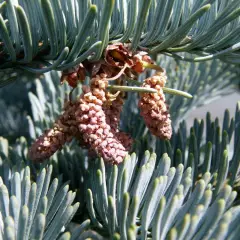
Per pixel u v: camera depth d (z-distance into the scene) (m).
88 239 0.09
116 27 0.10
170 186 0.09
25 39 0.09
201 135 0.13
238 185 0.12
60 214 0.09
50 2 0.09
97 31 0.10
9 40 0.09
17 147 0.13
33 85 0.21
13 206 0.09
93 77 0.10
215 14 0.10
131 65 0.10
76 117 0.10
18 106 0.23
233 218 0.08
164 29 0.10
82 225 0.09
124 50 0.10
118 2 0.10
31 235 0.08
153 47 0.10
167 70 0.17
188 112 0.17
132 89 0.10
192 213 0.08
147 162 0.10
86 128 0.10
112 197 0.09
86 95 0.10
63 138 0.11
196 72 0.18
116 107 0.11
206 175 0.09
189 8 0.10
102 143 0.10
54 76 0.16
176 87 0.17
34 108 0.16
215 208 0.08
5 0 0.09
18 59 0.10
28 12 0.09
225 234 0.07
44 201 0.08
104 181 0.10
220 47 0.10
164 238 0.08
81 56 0.09
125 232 0.08
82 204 0.12
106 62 0.10
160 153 0.13
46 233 0.09
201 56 0.10
